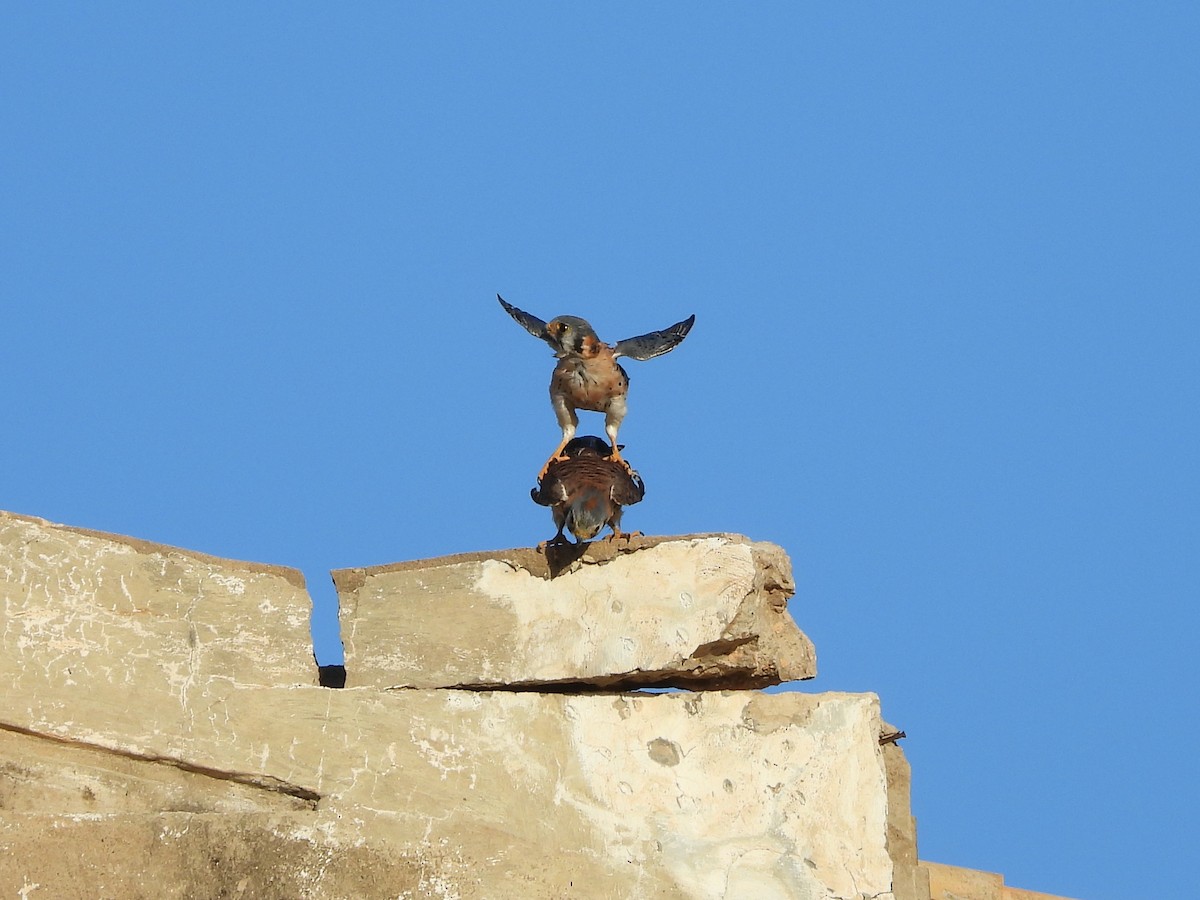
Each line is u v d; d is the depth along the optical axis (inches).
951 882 757.3
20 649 642.2
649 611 644.7
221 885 621.6
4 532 651.5
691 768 642.8
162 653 650.2
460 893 626.2
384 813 636.1
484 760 642.8
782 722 647.8
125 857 621.0
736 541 644.7
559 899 627.2
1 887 611.2
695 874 629.3
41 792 636.1
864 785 646.5
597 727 644.7
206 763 642.8
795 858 631.2
